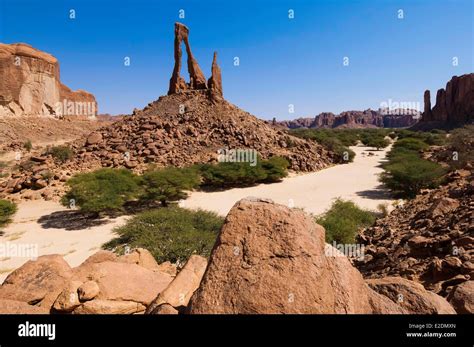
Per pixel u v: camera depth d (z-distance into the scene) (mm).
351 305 3303
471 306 4211
